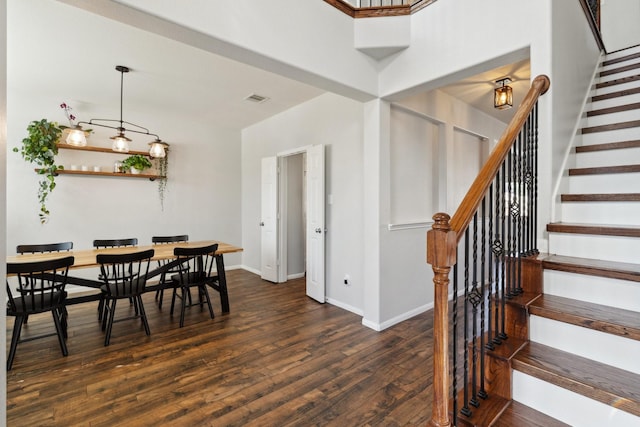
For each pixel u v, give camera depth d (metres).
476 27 2.30
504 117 5.12
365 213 3.22
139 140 4.88
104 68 3.24
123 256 2.83
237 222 6.01
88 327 3.15
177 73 3.37
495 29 2.20
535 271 1.69
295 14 2.32
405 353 2.62
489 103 4.46
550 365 1.29
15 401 1.97
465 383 1.32
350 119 3.66
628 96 2.74
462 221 1.20
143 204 4.95
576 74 2.49
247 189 5.86
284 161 4.98
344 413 1.87
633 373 1.23
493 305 1.62
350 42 2.72
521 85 3.82
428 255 1.16
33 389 2.10
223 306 3.61
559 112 2.06
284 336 2.95
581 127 2.60
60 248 3.43
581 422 1.19
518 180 1.73
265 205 5.15
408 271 3.46
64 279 2.67
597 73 3.30
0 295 0.88
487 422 1.24
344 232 3.75
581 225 1.83
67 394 2.04
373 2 3.21
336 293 3.86
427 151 3.94
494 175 1.40
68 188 4.32
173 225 5.25
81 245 4.42
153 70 3.28
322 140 4.07
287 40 2.27
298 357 2.54
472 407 1.33
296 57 2.32
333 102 3.89
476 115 4.71
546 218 1.92
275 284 4.88
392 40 2.72
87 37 2.62
